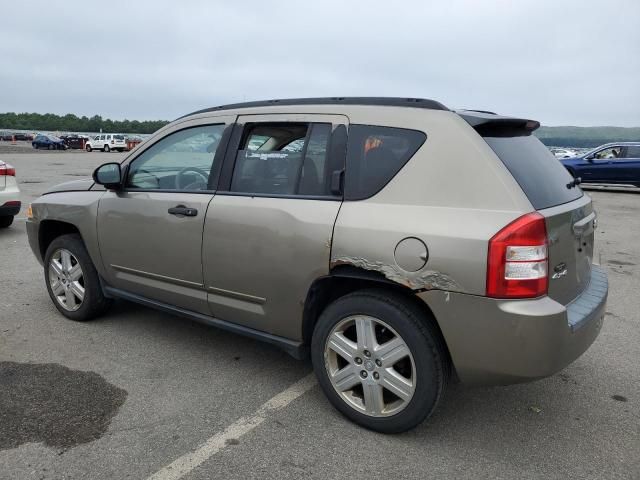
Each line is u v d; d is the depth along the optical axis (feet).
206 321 12.27
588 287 10.77
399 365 9.57
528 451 9.45
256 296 11.02
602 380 12.31
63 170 75.87
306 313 10.49
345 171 10.04
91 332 14.53
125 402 10.83
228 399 11.05
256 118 11.52
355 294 9.74
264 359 13.04
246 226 10.90
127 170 13.55
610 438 9.91
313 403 10.96
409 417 9.39
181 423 10.11
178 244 12.11
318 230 9.90
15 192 27.71
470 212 8.70
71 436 9.57
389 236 9.13
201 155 12.28
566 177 10.98
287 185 10.77
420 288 8.87
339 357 10.35
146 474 8.59
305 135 10.73
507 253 8.28
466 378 9.07
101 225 13.78
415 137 9.52
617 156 60.75
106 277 14.25
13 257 22.82
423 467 8.93
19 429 9.75
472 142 9.04
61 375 11.96
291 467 8.85
